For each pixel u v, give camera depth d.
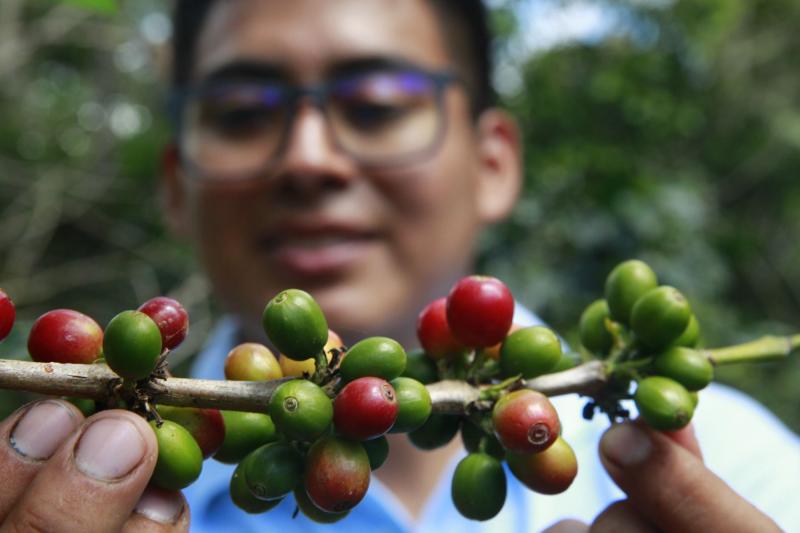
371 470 0.19
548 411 0.18
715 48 1.32
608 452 0.22
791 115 1.32
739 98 1.34
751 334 1.00
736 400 0.50
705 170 1.34
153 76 1.17
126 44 1.14
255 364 0.19
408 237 0.43
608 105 1.24
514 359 0.20
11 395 0.64
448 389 0.20
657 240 0.93
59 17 1.04
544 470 0.20
